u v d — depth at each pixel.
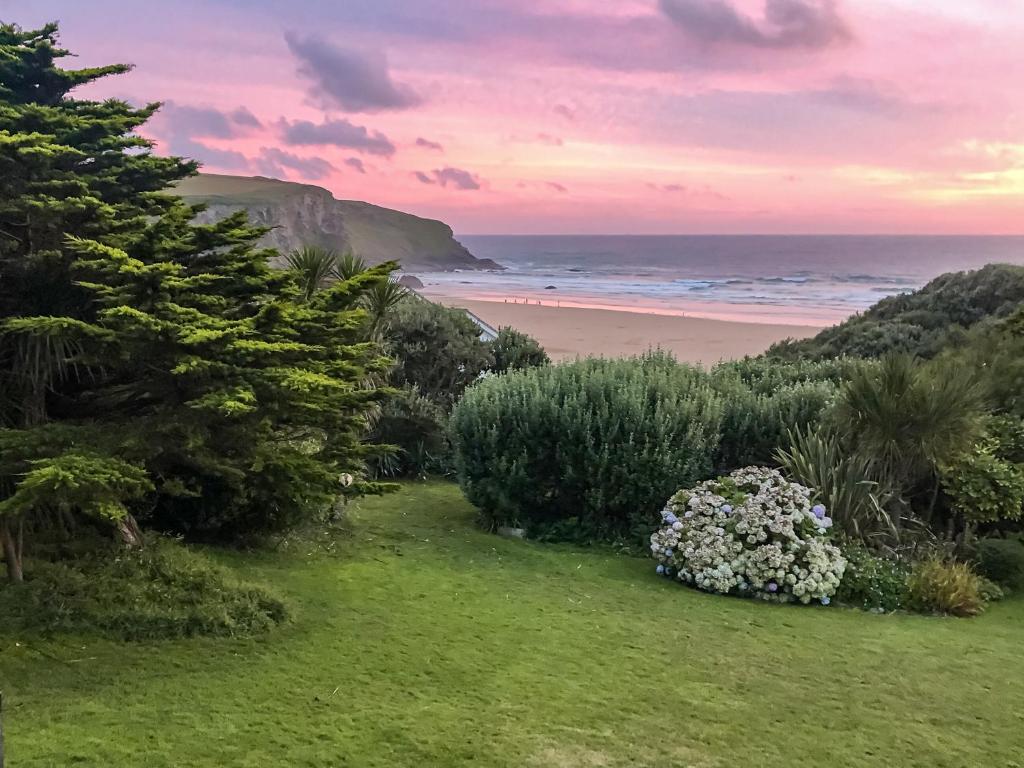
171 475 5.59
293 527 6.39
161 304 3.65
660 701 3.65
